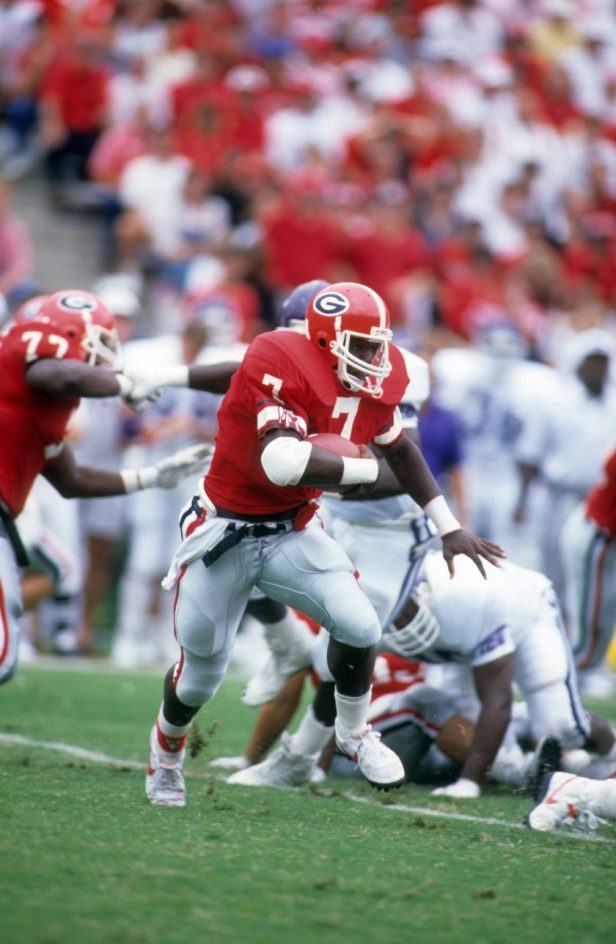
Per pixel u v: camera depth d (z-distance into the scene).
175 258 38.97
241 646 31.08
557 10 53.19
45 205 42.78
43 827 12.25
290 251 38.25
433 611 16.23
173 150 40.72
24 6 43.41
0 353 15.47
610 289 45.44
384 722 17.19
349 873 11.32
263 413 12.61
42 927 9.31
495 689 16.34
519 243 44.78
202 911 9.94
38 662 28.31
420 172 43.81
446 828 13.66
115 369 15.67
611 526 21.14
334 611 13.07
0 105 43.69
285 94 43.78
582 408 30.56
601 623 21.73
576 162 49.59
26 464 15.57
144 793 14.54
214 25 45.06
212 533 13.08
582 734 16.83
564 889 11.24
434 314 39.12
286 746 16.11
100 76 42.44
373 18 50.03
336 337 12.82
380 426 13.34
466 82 48.59
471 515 33.53
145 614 30.02
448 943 9.61
